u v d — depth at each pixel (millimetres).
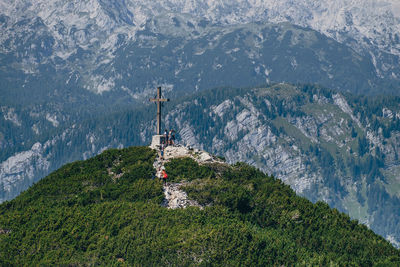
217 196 67438
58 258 54625
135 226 59375
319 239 63438
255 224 65500
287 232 64562
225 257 54438
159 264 53156
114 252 55312
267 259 55562
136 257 54062
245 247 56031
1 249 56531
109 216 62000
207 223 61000
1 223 62094
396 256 60781
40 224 61000
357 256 61312
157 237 57125
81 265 53156
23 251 56250
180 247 55125
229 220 62406
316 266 55812
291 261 56312
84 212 63250
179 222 60594
